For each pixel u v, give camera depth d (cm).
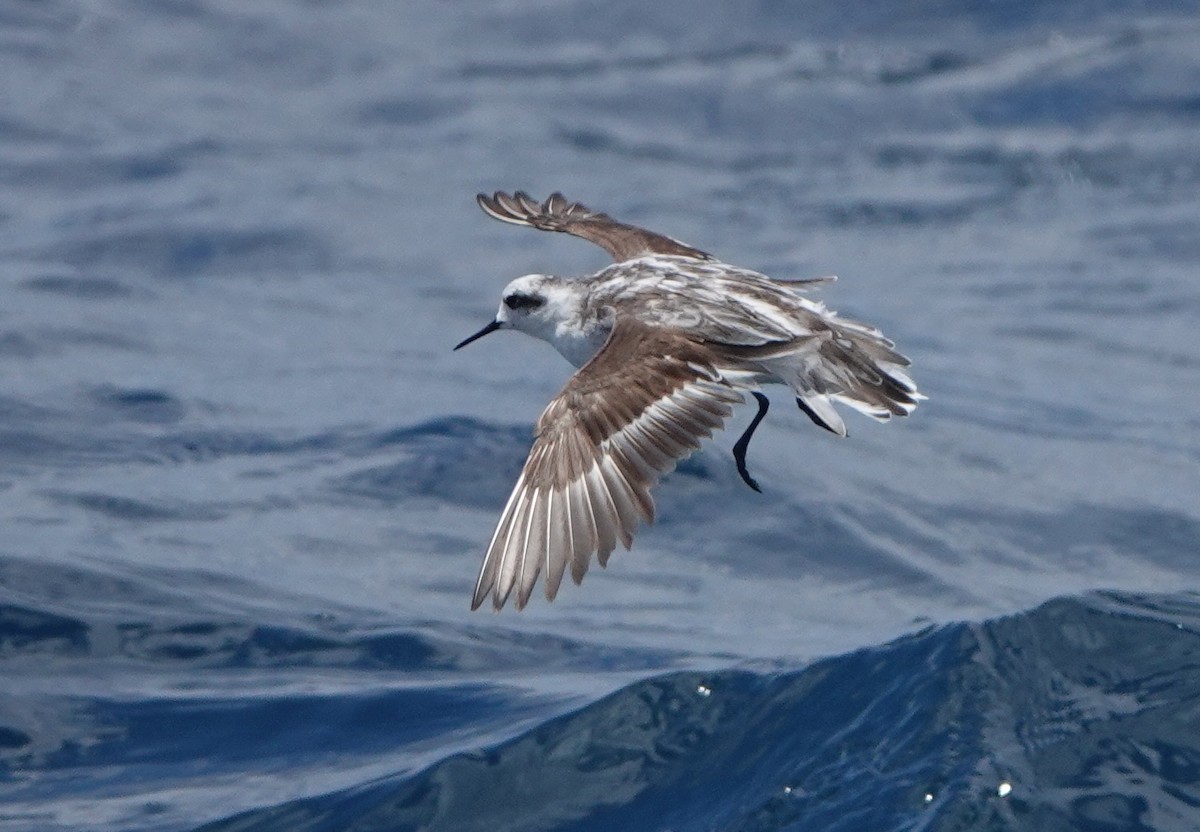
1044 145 2328
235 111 2481
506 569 738
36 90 2467
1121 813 841
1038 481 1424
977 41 2558
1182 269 2014
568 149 2391
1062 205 2197
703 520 1312
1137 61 2462
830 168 2316
